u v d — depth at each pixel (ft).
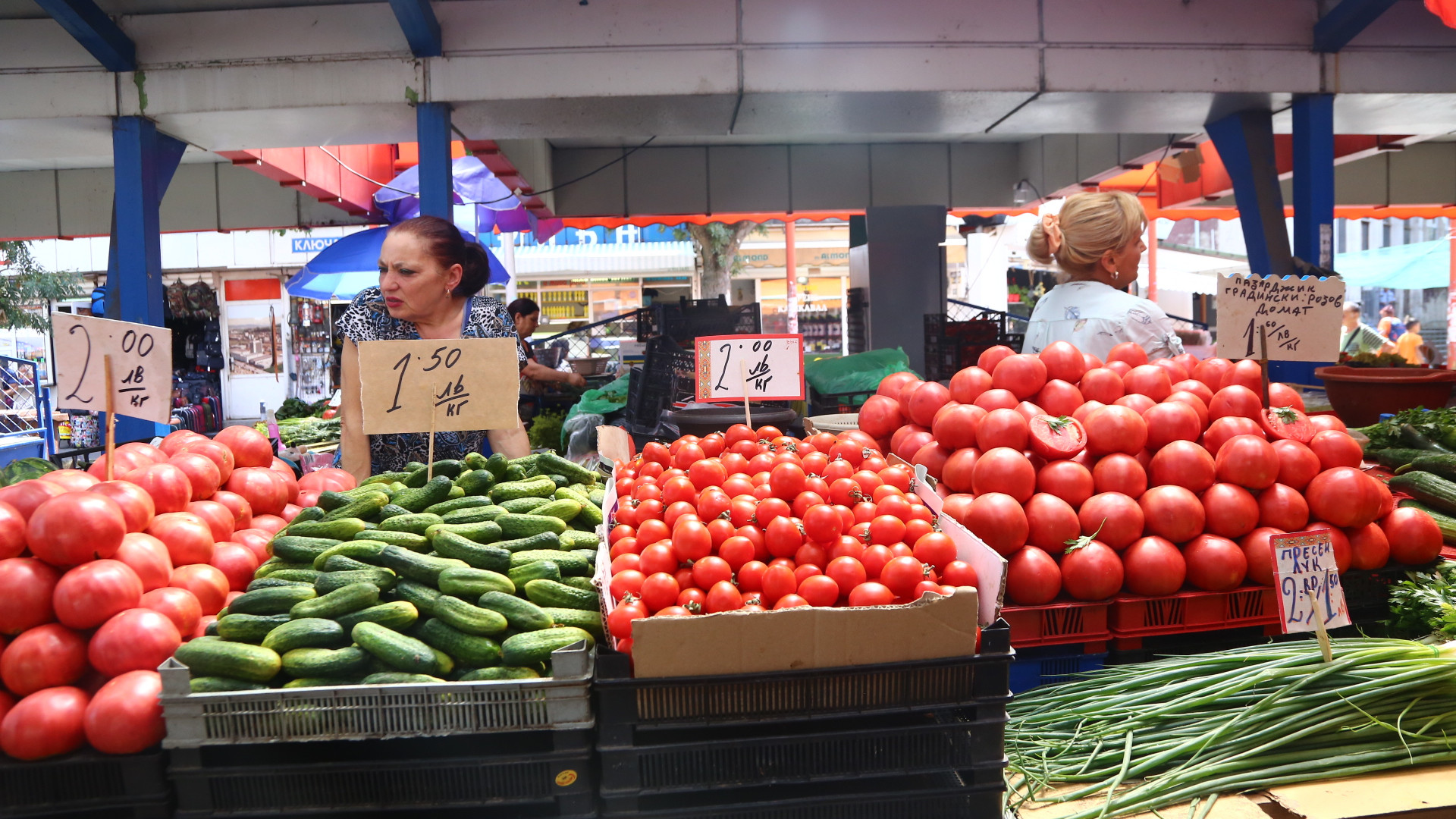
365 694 5.90
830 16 20.54
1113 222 13.14
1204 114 23.50
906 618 6.04
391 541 7.48
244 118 20.93
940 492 9.71
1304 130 22.22
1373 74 21.81
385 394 9.25
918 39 20.77
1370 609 9.37
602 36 20.21
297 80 20.11
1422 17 21.75
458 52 20.12
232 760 6.09
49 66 20.13
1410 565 9.47
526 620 6.56
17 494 7.09
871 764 6.12
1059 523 8.67
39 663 6.20
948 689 6.16
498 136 23.53
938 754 6.16
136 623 6.34
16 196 42.37
